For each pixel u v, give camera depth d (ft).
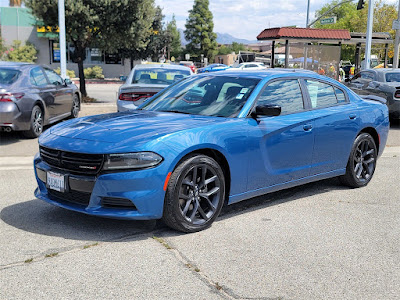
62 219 14.96
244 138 14.87
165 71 34.27
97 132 13.79
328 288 10.53
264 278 10.96
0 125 28.35
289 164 16.60
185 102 16.70
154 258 11.96
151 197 12.80
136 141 12.92
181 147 13.19
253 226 14.70
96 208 12.96
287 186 16.89
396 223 15.34
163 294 10.04
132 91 29.48
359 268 11.67
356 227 14.84
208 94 16.63
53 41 138.41
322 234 14.11
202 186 13.97
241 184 15.10
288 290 10.38
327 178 20.25
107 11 57.06
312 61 74.54
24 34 135.64
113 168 12.62
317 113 17.52
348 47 180.86
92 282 10.55
